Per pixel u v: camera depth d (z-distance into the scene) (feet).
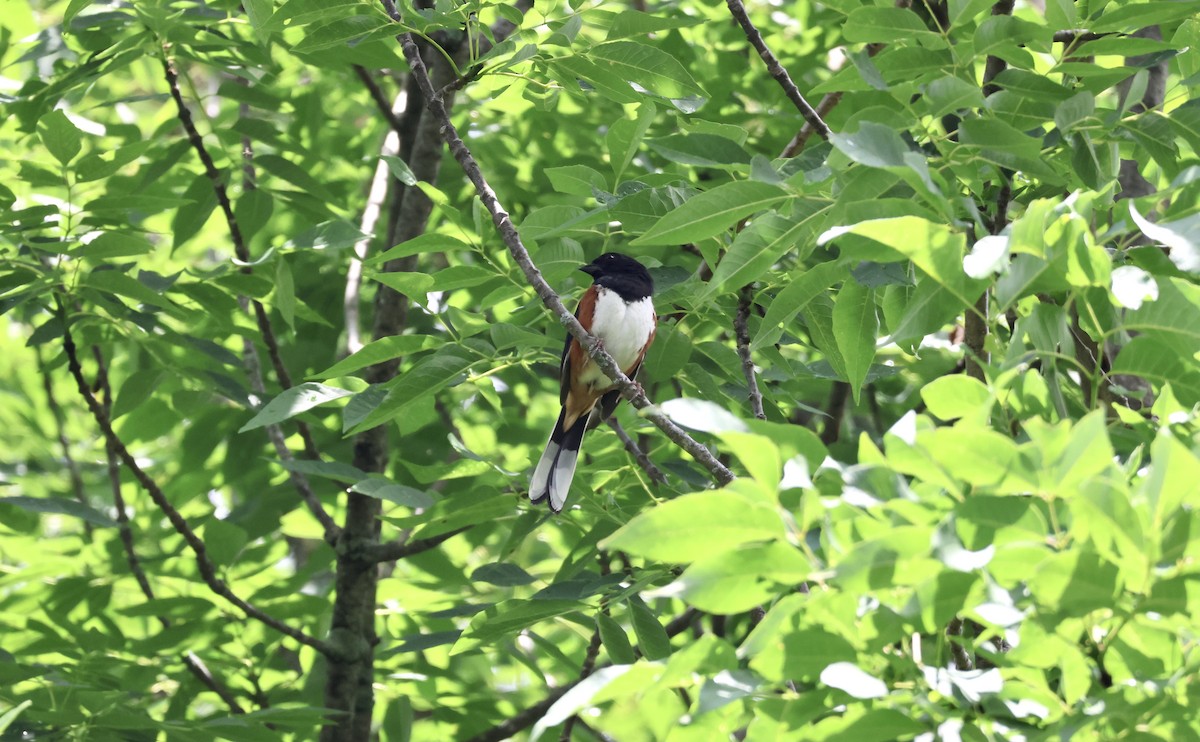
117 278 31.40
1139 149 27.89
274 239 50.90
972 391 16.47
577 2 27.30
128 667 36.06
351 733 37.14
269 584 36.65
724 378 37.09
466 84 28.45
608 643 26.32
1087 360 23.72
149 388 35.83
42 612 36.06
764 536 13.20
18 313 41.68
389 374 41.98
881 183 19.48
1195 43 27.89
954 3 22.79
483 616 28.02
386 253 27.40
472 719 40.40
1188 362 17.88
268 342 39.04
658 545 13.17
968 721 14.87
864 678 13.82
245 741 29.71
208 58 36.91
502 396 47.55
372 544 38.47
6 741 29.30
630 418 39.60
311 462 31.12
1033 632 14.32
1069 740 13.61
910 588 14.49
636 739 22.98
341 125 54.24
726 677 14.64
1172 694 14.05
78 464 54.08
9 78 44.78
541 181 49.65
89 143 45.91
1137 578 13.25
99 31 39.09
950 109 21.08
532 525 30.32
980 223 18.62
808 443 14.70
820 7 47.39
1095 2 26.27
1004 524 13.53
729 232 28.25
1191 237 16.52
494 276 28.66
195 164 44.83
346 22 27.07
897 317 24.21
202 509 49.29
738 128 28.04
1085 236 16.62
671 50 45.52
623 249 42.78
